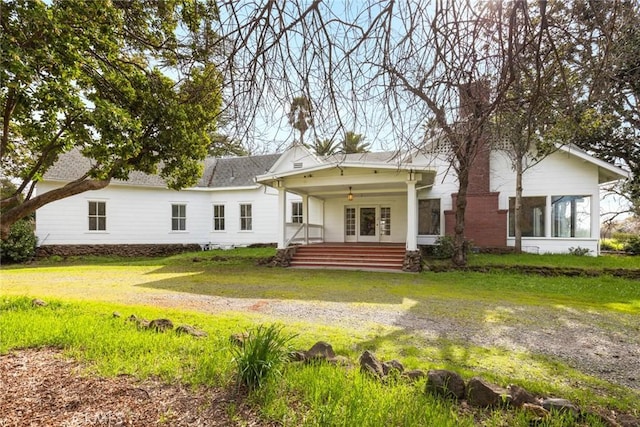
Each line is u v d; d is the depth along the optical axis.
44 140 5.59
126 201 16.70
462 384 2.72
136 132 5.96
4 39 4.08
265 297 7.46
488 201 13.73
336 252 13.43
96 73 5.77
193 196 18.48
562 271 10.34
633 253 14.90
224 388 2.82
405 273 11.19
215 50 2.60
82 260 14.98
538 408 2.47
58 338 3.94
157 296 7.49
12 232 13.90
